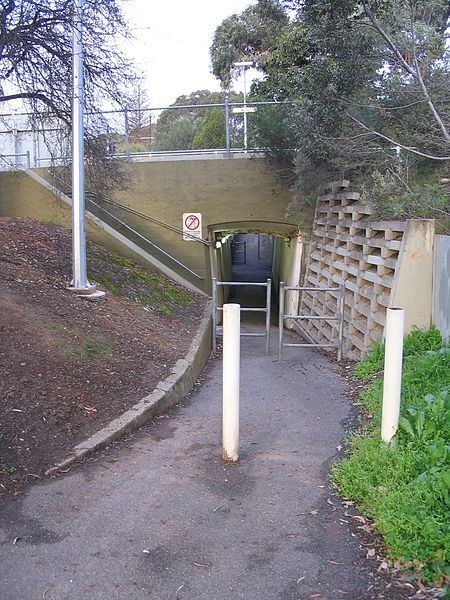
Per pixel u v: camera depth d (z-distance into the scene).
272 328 15.97
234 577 3.28
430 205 8.09
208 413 6.33
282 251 21.77
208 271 15.17
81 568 3.34
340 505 4.06
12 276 8.30
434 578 3.15
